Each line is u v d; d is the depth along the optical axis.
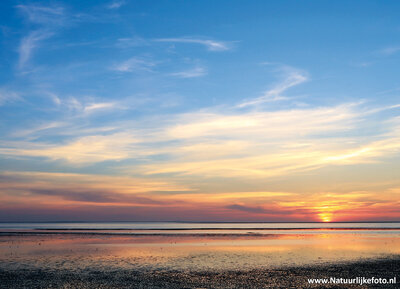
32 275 31.31
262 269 34.62
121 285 27.77
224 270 34.00
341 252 48.69
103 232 103.69
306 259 41.47
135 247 54.97
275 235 90.12
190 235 88.56
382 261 40.09
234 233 100.88
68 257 42.66
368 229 141.88
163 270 33.94
